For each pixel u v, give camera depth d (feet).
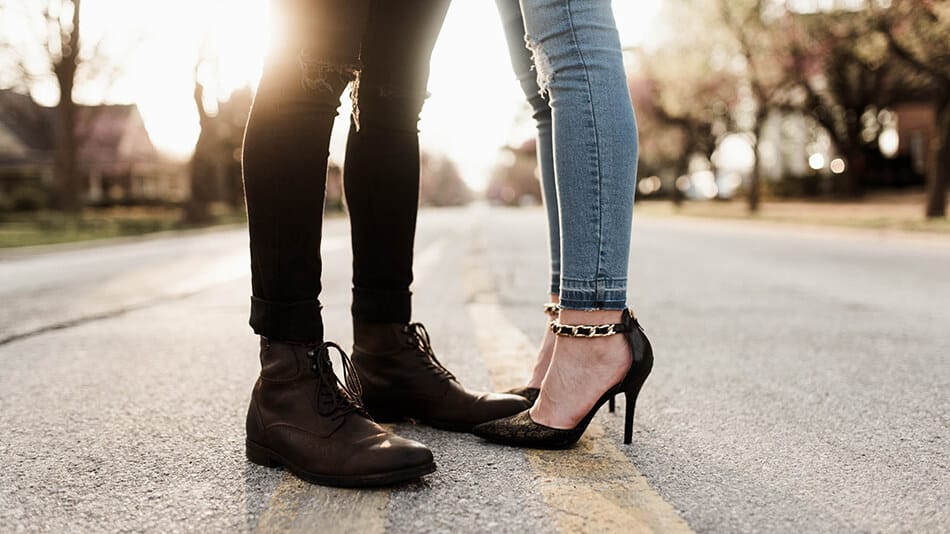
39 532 3.82
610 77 4.77
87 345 9.69
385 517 3.92
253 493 4.31
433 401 5.48
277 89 4.46
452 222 69.41
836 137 86.74
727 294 14.71
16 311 13.46
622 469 4.65
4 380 7.57
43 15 69.31
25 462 4.95
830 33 58.80
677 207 103.91
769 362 8.19
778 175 126.93
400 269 5.53
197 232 57.16
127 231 55.93
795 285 16.31
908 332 10.16
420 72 5.41
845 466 4.73
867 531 3.75
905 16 40.11
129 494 4.33
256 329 4.77
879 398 6.54
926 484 4.41
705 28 64.44
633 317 4.93
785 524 3.83
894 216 51.55
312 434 4.48
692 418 5.90
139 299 15.15
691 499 4.15
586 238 4.79
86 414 6.19
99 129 146.10
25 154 136.36
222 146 102.06
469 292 15.07
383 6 5.24
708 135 100.12
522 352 8.57
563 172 4.83
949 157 47.62
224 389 7.04
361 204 5.41
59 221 70.08
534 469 4.64
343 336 10.05
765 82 65.31
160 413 6.19
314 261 4.68
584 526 3.78
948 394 6.66
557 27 4.77
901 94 81.82
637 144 4.89
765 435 5.42
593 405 4.90
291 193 4.51
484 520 3.86
